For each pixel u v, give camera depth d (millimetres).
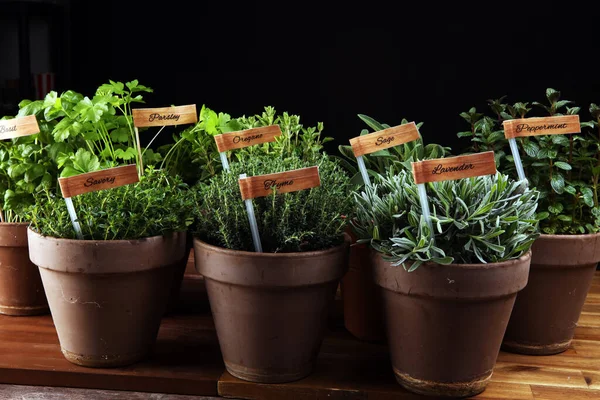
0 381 1091
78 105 1169
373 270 1065
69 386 1089
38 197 1148
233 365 1083
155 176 1137
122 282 1068
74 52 1608
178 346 1158
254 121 1249
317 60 1604
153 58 1619
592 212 1151
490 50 1567
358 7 1579
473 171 1029
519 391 1072
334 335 1205
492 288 1017
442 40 1573
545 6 1540
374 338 1182
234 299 1052
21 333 1179
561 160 1194
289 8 1590
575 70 1555
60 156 1171
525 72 1567
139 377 1083
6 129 1170
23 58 1555
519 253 1052
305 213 1061
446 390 1051
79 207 1087
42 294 1230
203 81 1626
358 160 1136
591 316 1270
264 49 1607
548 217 1166
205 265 1064
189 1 1596
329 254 1051
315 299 1060
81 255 1053
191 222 1098
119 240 1057
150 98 1634
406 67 1590
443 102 1596
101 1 1594
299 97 1621
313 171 1055
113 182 1077
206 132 1248
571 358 1153
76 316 1078
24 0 1534
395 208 1053
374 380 1089
